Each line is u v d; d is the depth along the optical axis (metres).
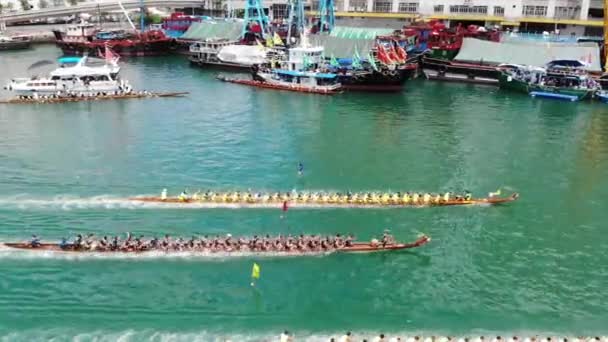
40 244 59.50
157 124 107.25
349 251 60.12
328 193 75.50
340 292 54.09
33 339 46.94
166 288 53.75
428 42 169.12
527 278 57.19
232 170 83.12
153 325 48.84
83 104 123.44
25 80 135.00
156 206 69.75
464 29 179.50
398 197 71.56
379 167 85.75
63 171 81.19
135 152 90.25
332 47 164.25
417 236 64.44
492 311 51.88
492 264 59.44
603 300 53.91
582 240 64.81
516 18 194.00
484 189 78.25
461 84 154.00
